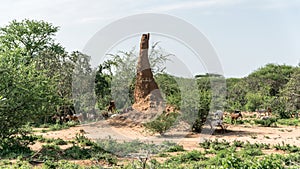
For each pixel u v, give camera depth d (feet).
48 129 92.58
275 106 137.69
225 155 57.36
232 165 43.60
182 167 49.88
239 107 154.61
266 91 172.04
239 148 67.46
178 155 57.98
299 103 139.23
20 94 62.95
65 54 115.14
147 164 49.85
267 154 60.59
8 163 51.26
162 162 54.19
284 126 103.50
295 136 83.35
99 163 53.21
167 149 63.46
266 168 43.68
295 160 53.31
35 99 64.03
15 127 64.85
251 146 67.26
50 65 113.39
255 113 145.48
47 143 68.74
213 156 59.16
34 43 151.53
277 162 45.80
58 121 102.42
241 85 177.06
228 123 105.70
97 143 61.67
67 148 63.21
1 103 61.36
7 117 63.05
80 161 54.65
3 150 59.41
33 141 68.69
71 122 97.81
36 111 65.00
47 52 123.34
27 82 64.44
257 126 102.06
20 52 68.03
